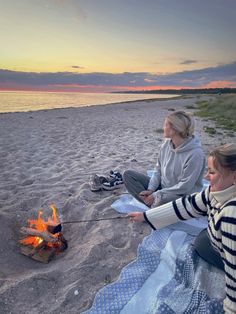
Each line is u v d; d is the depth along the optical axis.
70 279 3.01
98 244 3.48
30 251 3.54
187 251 2.95
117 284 2.82
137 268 3.04
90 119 17.86
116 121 16.97
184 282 2.73
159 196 3.71
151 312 2.51
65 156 7.78
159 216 3.02
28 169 6.60
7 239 3.75
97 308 2.59
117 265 3.19
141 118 19.17
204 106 29.75
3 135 11.06
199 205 2.80
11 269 3.27
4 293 2.81
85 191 5.00
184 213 2.90
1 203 4.71
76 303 2.72
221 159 2.10
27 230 3.66
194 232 3.55
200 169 3.61
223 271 2.64
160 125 15.16
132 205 4.42
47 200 4.77
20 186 5.45
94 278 3.02
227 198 2.16
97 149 8.62
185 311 2.43
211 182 2.21
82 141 10.02
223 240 2.05
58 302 2.74
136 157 7.59
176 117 3.58
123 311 2.54
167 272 2.91
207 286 2.57
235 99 29.09
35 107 38.12
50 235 3.51
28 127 13.43
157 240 3.42
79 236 3.89
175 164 3.75
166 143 4.00
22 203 4.67
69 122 15.91
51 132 12.06
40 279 3.00
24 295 2.82
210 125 15.38
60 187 5.34
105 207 4.47
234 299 2.02
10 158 7.53
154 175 4.18
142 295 2.69
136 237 3.69
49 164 6.99
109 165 6.74
